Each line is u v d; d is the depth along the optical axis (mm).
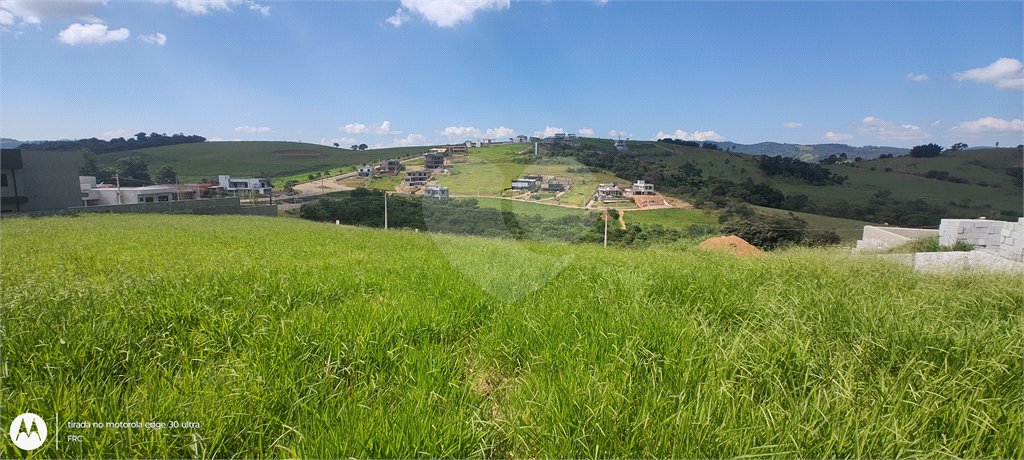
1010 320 3570
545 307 3807
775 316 3572
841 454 1848
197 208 35281
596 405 2176
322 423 2109
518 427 2094
